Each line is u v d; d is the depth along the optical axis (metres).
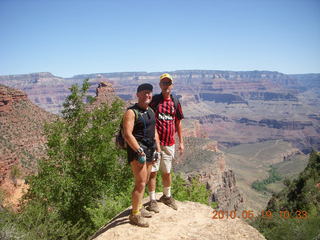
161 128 6.23
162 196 6.55
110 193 18.05
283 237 12.44
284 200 36.94
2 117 63.44
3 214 8.97
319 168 39.09
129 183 18.70
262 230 13.56
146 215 5.85
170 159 6.35
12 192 40.06
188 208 6.35
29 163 53.66
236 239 5.14
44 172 18.02
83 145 19.02
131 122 5.33
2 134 57.53
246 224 5.67
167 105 6.24
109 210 12.85
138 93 5.42
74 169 18.72
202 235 5.20
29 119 68.31
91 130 19.03
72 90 19.73
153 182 6.16
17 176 46.34
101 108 20.81
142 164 5.39
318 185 31.77
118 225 5.59
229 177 117.12
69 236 11.20
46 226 9.59
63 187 17.03
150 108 5.68
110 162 18.20
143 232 5.30
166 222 5.68
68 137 19.06
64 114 20.09
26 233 8.88
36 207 10.76
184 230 5.37
